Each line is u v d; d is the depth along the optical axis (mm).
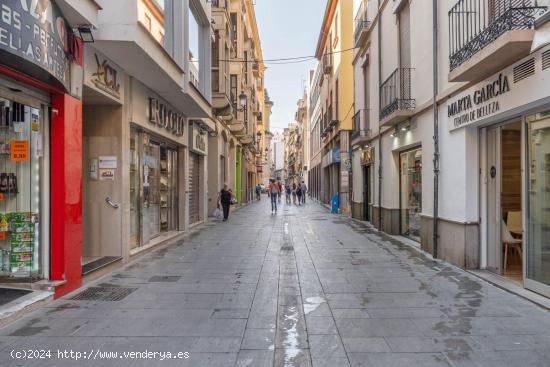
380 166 14602
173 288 6715
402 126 11859
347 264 8695
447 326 4887
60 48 5844
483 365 3854
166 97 11102
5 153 6195
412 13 10938
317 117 42219
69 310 5508
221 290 6598
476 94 7336
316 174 44250
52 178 6242
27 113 6172
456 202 8375
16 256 6184
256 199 47281
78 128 6648
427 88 9836
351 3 23734
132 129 9602
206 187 18719
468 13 7547
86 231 8500
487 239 7988
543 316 5207
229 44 20500
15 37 4613
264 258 9414
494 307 5602
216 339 4523
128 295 6277
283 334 4715
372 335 4648
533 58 5668
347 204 23438
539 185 6070
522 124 6430
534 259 6227
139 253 9555
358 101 18750
